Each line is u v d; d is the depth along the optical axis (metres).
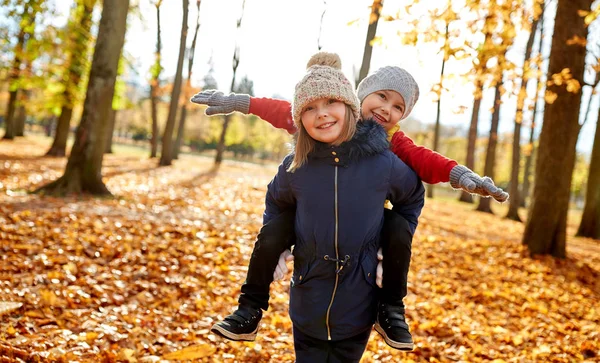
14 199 9.15
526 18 6.84
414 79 2.49
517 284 7.81
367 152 2.09
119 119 73.31
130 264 6.00
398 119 2.48
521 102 7.30
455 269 8.23
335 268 2.10
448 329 5.27
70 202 9.58
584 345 5.10
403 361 4.36
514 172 21.89
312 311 2.15
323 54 2.49
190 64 29.59
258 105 2.51
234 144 70.31
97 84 10.98
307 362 2.22
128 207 10.02
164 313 4.76
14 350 3.38
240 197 15.24
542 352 4.82
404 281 2.19
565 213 9.95
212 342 4.28
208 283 5.75
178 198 12.73
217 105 2.53
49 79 21.70
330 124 2.04
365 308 2.18
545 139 10.02
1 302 4.19
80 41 19.83
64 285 4.98
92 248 6.30
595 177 16.88
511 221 20.69
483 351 4.81
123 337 4.03
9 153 21.14
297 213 2.17
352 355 2.24
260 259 2.22
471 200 31.09
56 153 23.31
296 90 2.09
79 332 4.05
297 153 2.12
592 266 9.89
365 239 2.11
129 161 26.59
